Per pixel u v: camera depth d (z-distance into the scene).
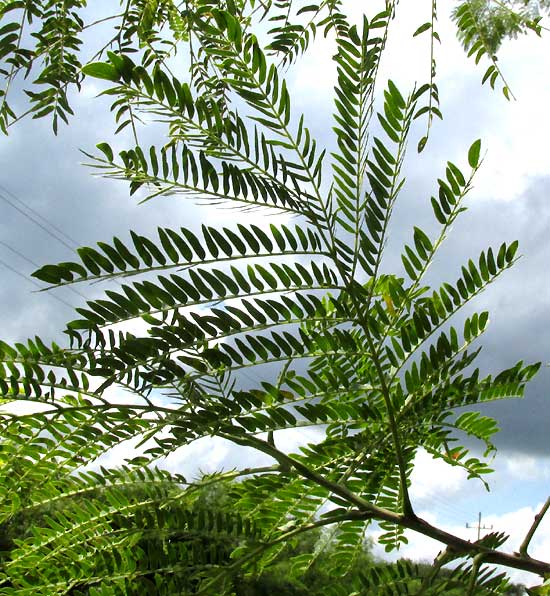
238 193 0.23
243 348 0.22
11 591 0.23
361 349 0.24
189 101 0.23
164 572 0.23
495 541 0.23
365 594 0.23
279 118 0.24
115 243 0.21
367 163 0.24
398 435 0.24
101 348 0.20
